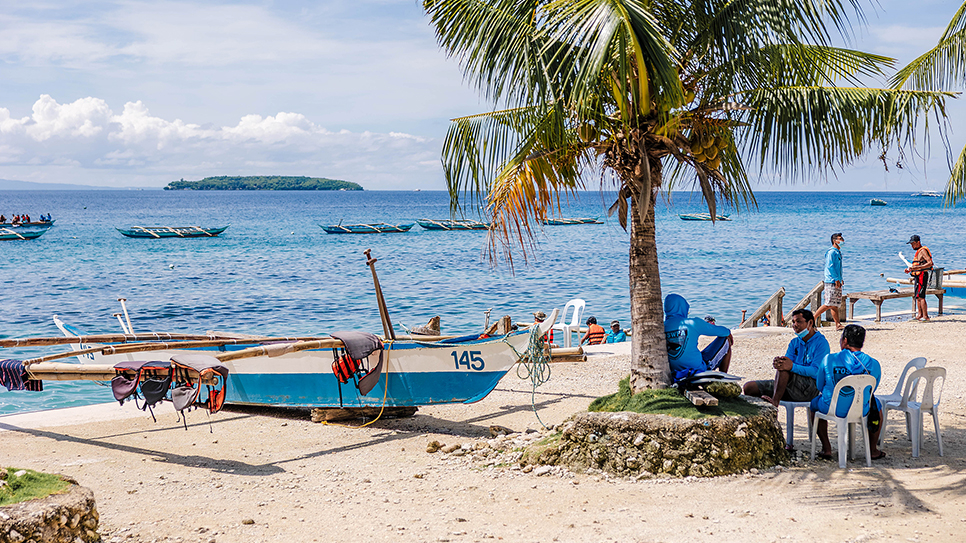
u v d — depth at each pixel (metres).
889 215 115.44
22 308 24.73
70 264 41.09
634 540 5.01
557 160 7.07
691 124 6.83
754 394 7.72
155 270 38.25
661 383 7.11
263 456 7.74
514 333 9.02
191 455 7.77
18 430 8.92
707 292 29.59
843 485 6.16
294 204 188.62
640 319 7.16
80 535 4.69
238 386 9.84
